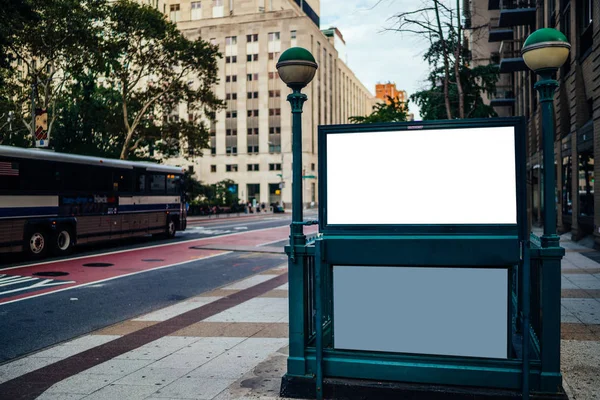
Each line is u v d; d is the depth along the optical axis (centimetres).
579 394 430
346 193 439
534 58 403
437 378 414
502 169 411
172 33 3170
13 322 805
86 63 2833
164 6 9038
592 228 1734
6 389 485
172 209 2489
